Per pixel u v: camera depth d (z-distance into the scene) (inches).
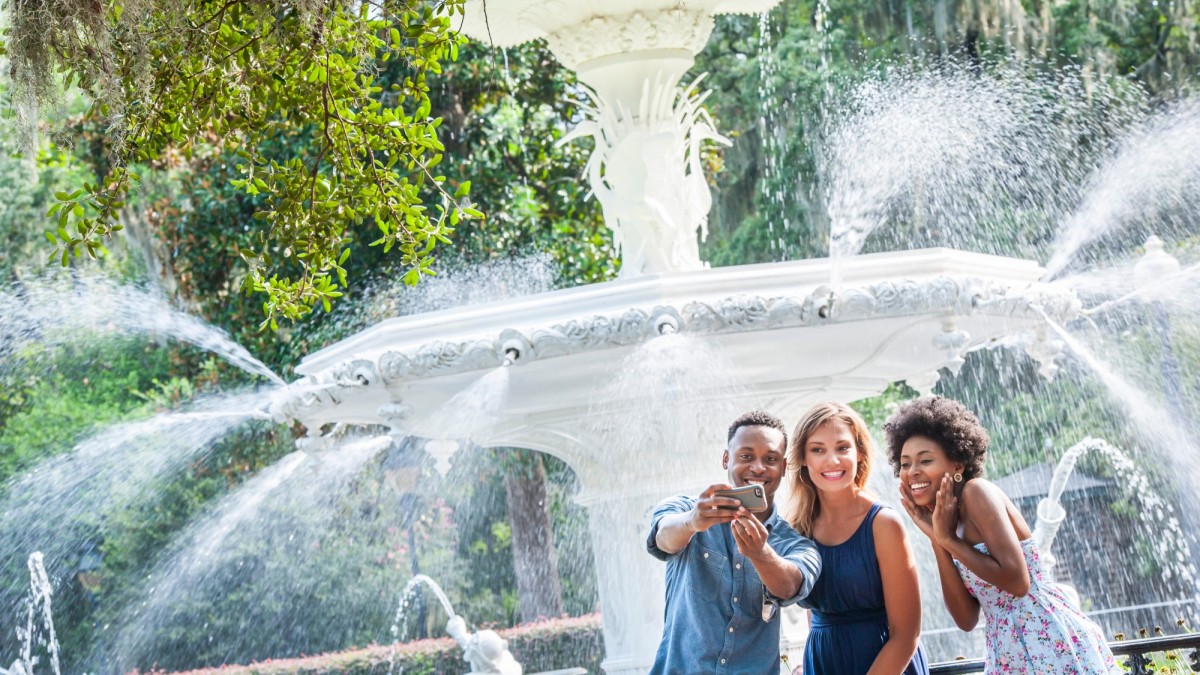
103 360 670.5
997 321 226.1
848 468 155.3
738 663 148.6
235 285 641.6
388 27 188.2
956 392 674.2
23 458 660.7
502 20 258.5
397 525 720.3
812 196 667.4
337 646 708.0
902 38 658.2
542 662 569.6
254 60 191.3
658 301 209.3
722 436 232.4
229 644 690.2
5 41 181.0
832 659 155.9
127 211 631.2
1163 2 678.5
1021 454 661.9
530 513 693.9
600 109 248.1
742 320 209.2
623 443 236.5
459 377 217.9
